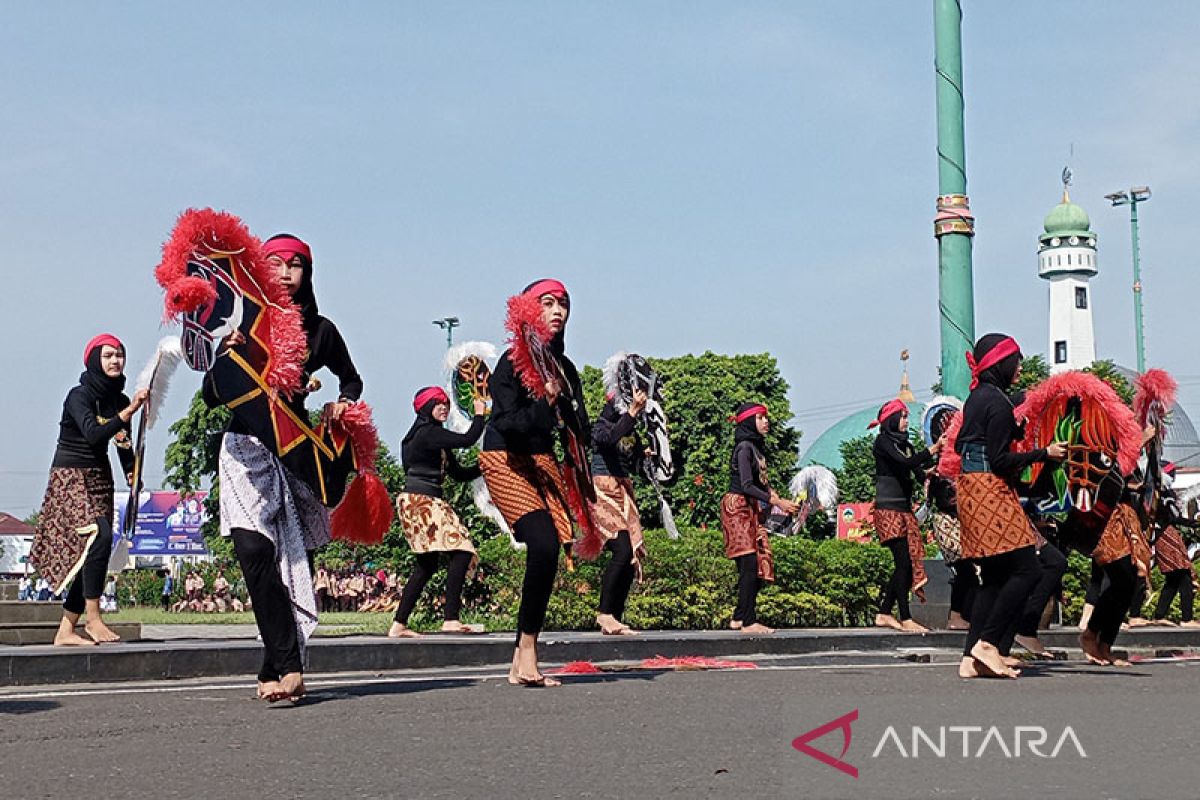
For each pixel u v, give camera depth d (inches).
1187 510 650.8
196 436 1438.2
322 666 339.0
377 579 1227.9
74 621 365.7
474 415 427.5
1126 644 495.2
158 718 236.7
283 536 260.8
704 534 508.4
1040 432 351.6
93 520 362.6
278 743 209.2
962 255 565.9
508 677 307.4
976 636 317.1
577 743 207.9
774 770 186.4
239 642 352.8
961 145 569.0
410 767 188.7
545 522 292.4
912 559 469.7
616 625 407.5
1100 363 1498.5
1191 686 298.7
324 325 278.8
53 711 247.0
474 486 466.9
